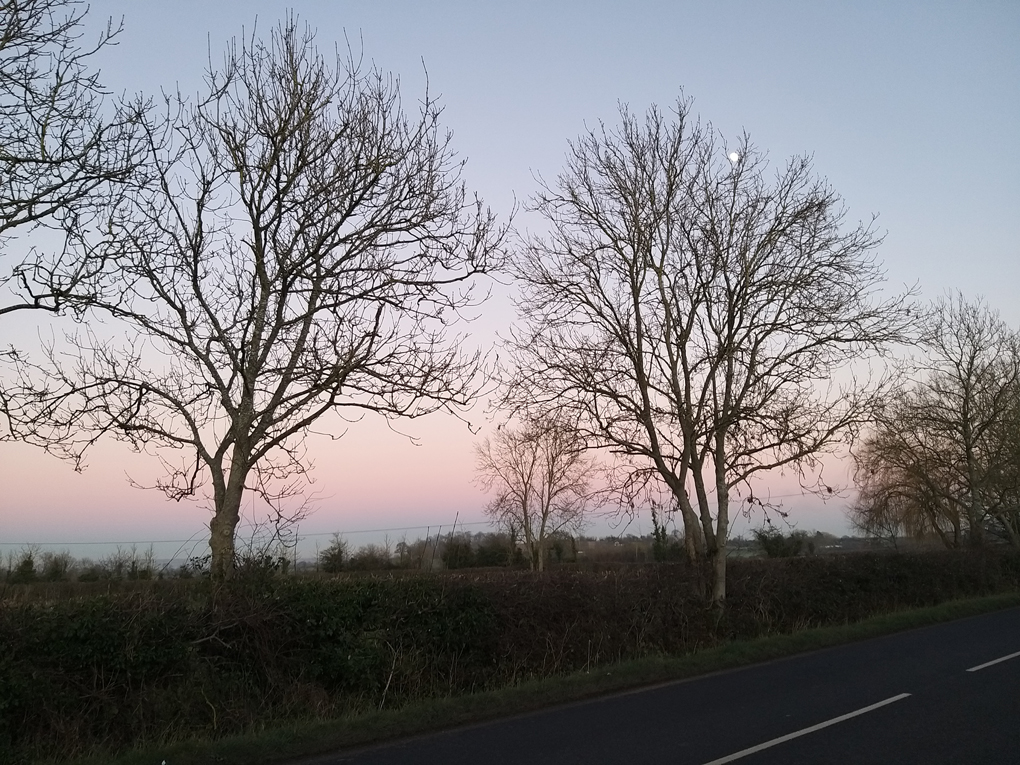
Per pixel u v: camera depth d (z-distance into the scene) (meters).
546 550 45.53
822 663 14.84
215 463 12.77
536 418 19.81
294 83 12.70
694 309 20.17
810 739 8.86
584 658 14.51
